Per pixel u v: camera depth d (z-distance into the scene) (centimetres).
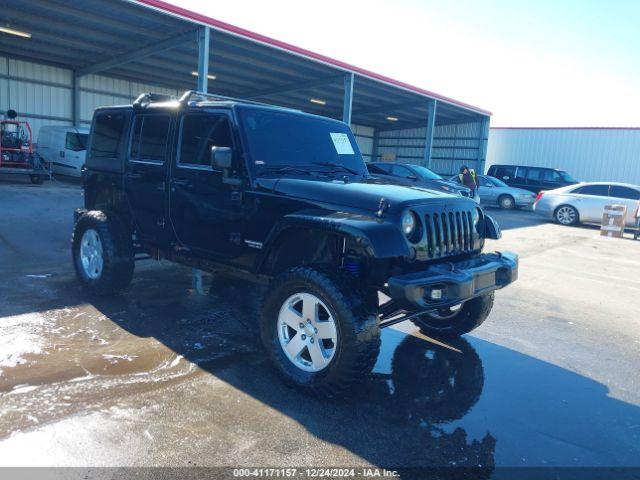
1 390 329
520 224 1590
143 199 497
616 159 2675
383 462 279
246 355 412
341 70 1919
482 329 530
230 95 2620
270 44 1614
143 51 1741
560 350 479
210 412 320
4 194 1333
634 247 1223
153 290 576
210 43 1630
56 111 2142
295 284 348
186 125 450
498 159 3036
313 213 358
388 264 357
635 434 328
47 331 435
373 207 347
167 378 363
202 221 436
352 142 504
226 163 378
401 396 362
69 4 1359
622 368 441
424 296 330
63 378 352
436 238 367
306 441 295
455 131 3056
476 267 365
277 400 341
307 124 464
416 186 450
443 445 301
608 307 645
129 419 306
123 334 439
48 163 1858
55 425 294
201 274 659
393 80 2144
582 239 1309
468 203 410
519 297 675
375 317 331
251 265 407
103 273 518
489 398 368
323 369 338
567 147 2814
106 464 261
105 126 554
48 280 590
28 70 2036
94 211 546
